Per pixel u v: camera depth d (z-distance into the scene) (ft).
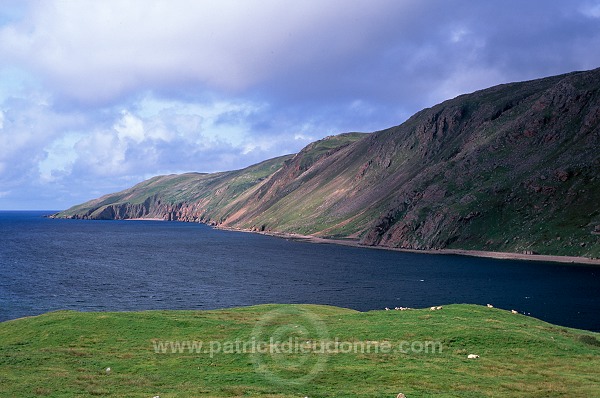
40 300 385.70
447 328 160.76
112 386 107.96
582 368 130.31
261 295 411.75
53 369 121.70
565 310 345.51
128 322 173.27
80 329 164.86
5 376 113.80
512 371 125.80
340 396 102.06
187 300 388.37
